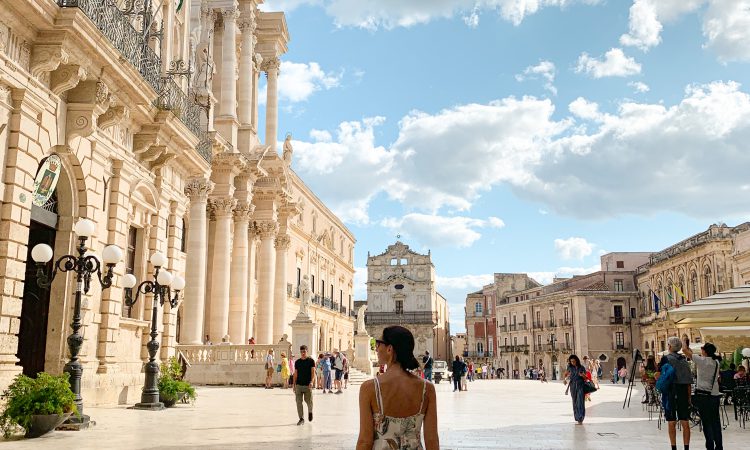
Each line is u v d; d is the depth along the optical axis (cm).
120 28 1608
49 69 1344
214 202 3597
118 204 1716
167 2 2212
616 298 7981
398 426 421
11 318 1265
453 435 1264
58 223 1526
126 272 1859
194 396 1894
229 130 3719
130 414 1523
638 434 1308
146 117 1798
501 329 9844
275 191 4238
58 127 1440
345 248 7631
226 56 3812
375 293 10256
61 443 1040
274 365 2970
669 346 1049
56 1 1352
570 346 8156
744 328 1981
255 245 4328
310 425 1387
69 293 1529
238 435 1195
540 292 9231
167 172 2078
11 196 1262
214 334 3506
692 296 6031
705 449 1086
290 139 4428
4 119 1252
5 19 1230
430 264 10244
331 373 2789
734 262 4600
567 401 2444
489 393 3122
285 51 4831
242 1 4144
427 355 3984
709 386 1049
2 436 1113
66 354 1512
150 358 1697
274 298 4478
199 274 3147
